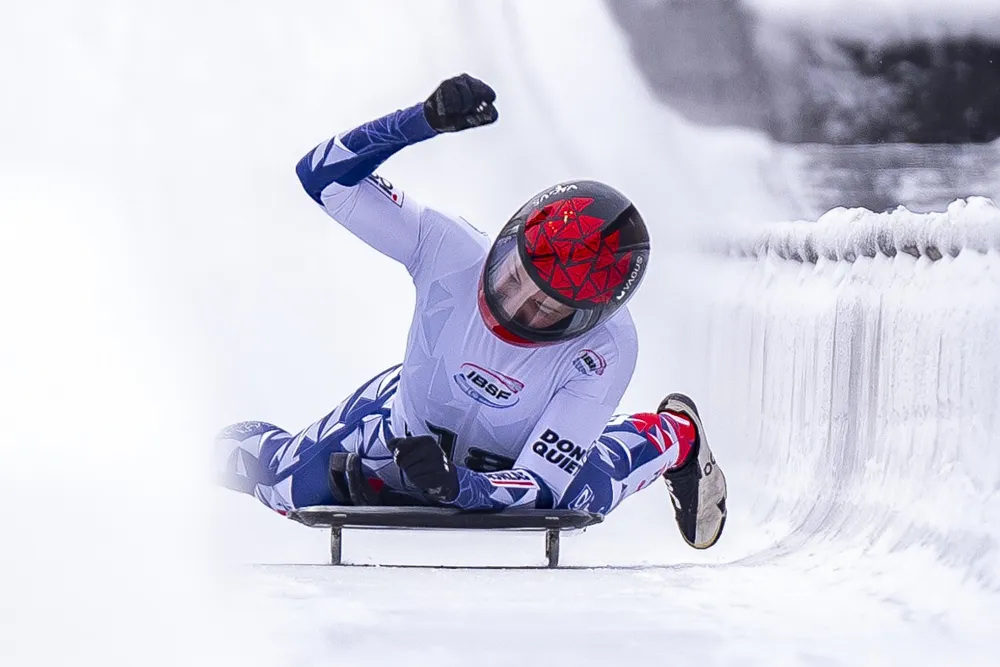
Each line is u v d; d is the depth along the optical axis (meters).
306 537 23.08
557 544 17.03
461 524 16.28
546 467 17.36
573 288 16.11
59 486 13.35
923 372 18.61
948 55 55.25
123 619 10.37
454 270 18.16
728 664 10.40
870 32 55.53
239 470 19.72
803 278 26.64
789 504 23.84
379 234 18.03
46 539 11.61
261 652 10.17
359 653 10.32
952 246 18.75
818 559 16.86
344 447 19.17
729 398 30.73
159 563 11.76
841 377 22.41
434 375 18.19
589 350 17.66
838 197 49.66
